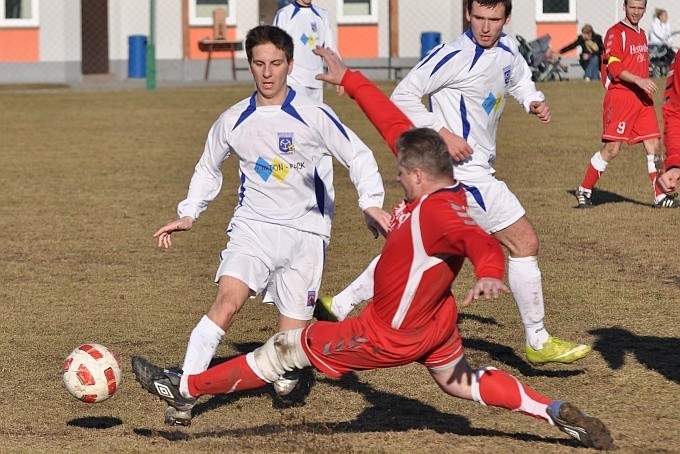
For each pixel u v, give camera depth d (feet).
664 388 68.85
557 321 85.40
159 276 105.29
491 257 47.70
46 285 102.12
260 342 82.53
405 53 368.48
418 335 53.52
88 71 372.79
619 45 131.54
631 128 132.26
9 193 154.30
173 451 57.62
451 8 366.43
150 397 69.51
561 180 155.94
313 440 59.62
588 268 103.76
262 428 63.16
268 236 64.34
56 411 66.74
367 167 63.31
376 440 59.67
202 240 122.11
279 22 139.44
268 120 64.08
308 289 65.62
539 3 353.31
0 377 74.02
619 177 157.99
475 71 72.18
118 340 83.05
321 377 73.00
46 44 360.07
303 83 139.74
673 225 123.75
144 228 129.18
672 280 98.22
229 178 164.35
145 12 364.38
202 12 369.50
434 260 51.57
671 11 336.29
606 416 63.77
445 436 60.29
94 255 115.24
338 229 125.80
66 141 208.23
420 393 69.31
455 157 69.31
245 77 370.12
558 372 73.15
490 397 55.98
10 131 223.92
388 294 52.95
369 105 58.18
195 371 60.34
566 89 281.54
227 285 62.75
